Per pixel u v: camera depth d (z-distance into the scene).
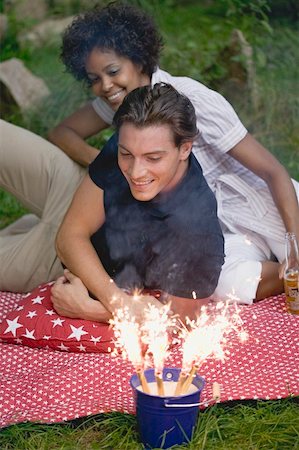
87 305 3.73
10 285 4.43
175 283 3.68
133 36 4.14
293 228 4.12
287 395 3.45
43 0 7.49
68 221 3.80
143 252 3.73
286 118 6.45
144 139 3.38
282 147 6.31
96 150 4.64
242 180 4.35
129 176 3.47
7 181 4.62
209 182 4.36
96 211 3.76
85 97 6.61
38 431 3.31
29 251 4.37
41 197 4.57
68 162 4.57
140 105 3.40
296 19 7.11
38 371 3.68
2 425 3.31
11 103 6.61
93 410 3.37
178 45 6.86
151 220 3.67
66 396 3.47
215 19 7.13
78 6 7.50
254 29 6.92
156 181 3.45
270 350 3.70
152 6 7.20
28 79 6.68
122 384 3.54
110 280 3.72
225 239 4.32
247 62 6.55
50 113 6.58
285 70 6.67
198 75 6.59
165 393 3.19
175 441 3.12
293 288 4.02
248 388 3.47
